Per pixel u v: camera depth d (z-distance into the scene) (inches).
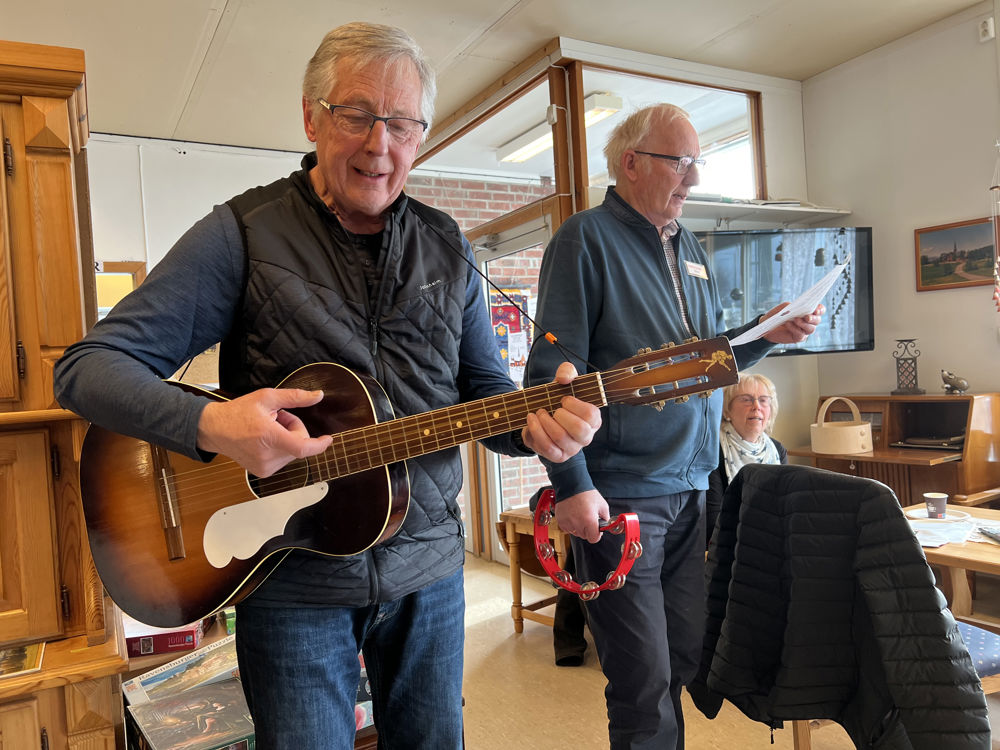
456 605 45.9
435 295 44.7
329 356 41.8
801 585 61.3
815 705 61.2
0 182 48.1
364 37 40.0
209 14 114.3
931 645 54.5
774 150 159.0
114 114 150.5
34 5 108.4
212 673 67.6
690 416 64.9
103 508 41.3
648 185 66.8
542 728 94.7
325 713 40.0
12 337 48.5
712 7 123.5
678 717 70.0
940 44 135.9
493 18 123.6
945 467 128.0
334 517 40.4
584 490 57.5
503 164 153.2
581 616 116.7
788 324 65.1
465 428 42.3
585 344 63.7
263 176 175.5
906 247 144.4
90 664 46.6
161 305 38.0
